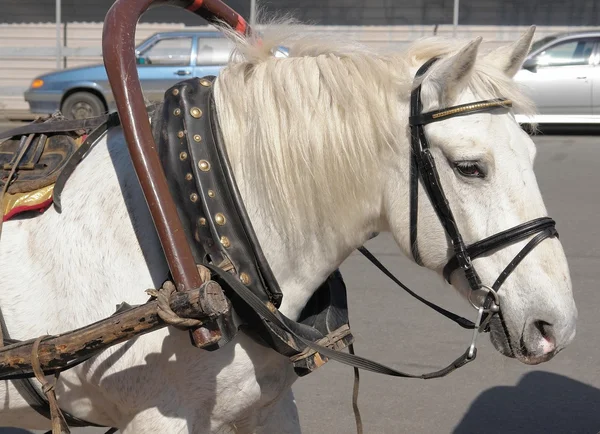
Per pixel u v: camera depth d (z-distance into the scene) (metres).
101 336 1.84
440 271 2.02
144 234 2.02
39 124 2.34
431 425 3.74
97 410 2.20
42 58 16.34
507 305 1.90
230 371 2.03
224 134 2.05
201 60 12.62
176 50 12.69
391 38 15.99
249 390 2.07
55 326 2.07
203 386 2.03
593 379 4.20
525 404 3.95
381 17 15.95
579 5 15.48
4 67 16.38
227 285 1.96
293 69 2.01
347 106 1.96
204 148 2.00
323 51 2.08
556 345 1.87
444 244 1.96
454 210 1.92
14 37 16.39
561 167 9.67
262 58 2.10
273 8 16.00
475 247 1.90
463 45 2.05
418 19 15.91
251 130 2.02
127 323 1.82
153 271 2.00
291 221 2.01
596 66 11.80
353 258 6.28
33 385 2.18
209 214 1.95
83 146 2.21
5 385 2.19
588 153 10.61
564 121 11.94
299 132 1.97
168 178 1.98
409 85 1.96
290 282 2.09
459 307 5.17
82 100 12.96
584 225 7.05
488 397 4.02
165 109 2.06
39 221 2.14
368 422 3.77
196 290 1.76
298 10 16.03
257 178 2.02
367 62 2.00
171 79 12.55
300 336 2.02
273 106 2.00
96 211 2.08
